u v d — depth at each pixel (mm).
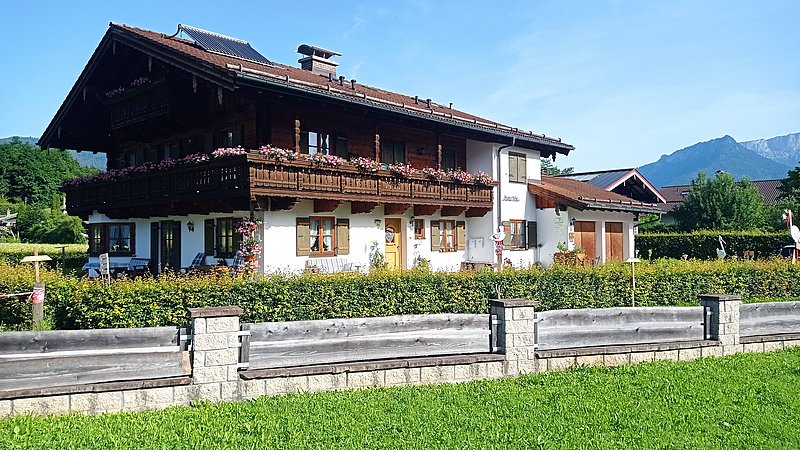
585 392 8141
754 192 37938
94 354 7195
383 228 19688
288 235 16781
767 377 8984
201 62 15602
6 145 77250
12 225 52000
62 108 21594
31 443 6039
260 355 7934
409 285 12797
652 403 7680
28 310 11828
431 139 21781
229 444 6133
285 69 20328
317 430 6539
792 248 26797
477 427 6711
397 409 7285
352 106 17500
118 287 10461
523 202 23828
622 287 14773
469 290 13406
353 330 8484
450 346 8922
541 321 9422
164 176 17703
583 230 24953
